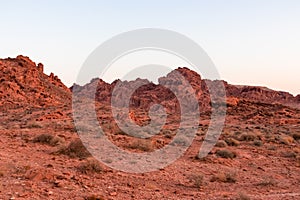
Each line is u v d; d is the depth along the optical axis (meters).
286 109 75.50
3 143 17.25
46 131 25.70
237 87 139.62
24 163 12.30
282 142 31.11
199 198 10.10
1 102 71.44
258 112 70.38
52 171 11.42
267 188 12.47
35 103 79.00
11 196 8.31
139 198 9.60
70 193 9.20
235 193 11.12
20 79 89.94
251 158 20.61
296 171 17.31
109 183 11.05
